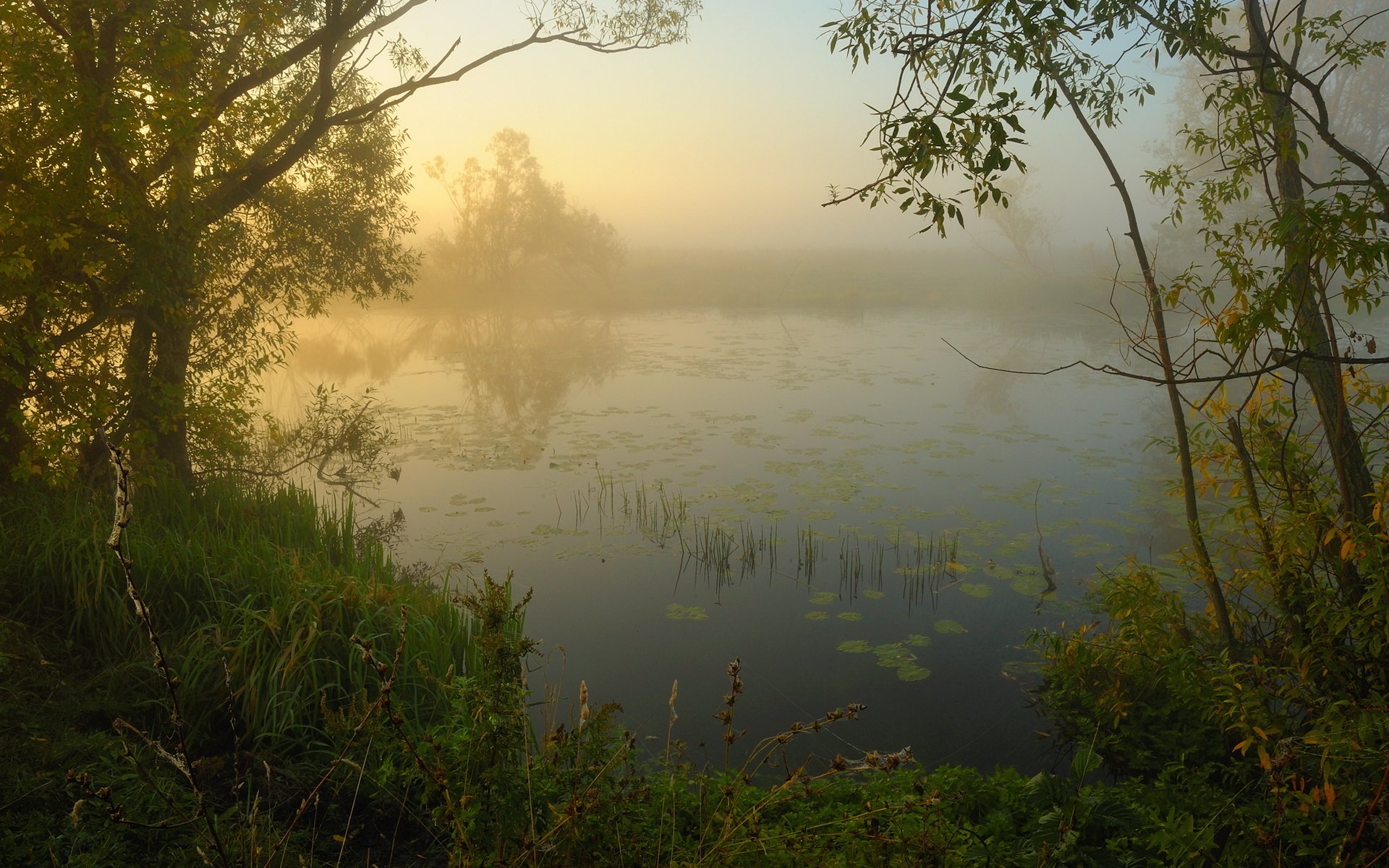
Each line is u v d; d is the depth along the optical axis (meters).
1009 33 3.61
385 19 10.74
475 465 12.95
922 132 3.36
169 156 7.56
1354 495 4.61
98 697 4.64
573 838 2.75
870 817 3.17
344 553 8.09
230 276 10.26
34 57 6.61
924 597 7.98
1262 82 4.47
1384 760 3.13
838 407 17.12
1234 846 3.33
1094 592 7.89
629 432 15.05
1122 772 5.23
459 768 3.01
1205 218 5.18
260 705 4.82
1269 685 4.68
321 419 13.74
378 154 12.40
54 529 6.32
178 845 3.36
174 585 5.94
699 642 7.13
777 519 10.24
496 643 3.03
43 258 7.12
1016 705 6.10
